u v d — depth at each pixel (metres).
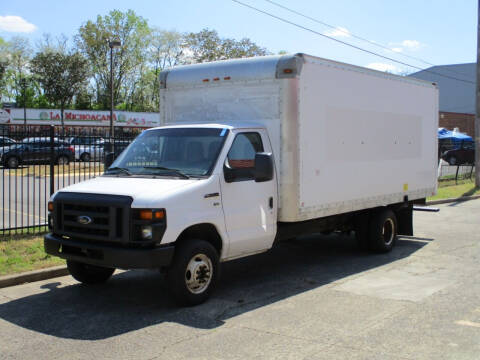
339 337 5.28
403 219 10.77
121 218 5.98
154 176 6.75
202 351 4.96
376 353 4.84
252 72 7.56
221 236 6.61
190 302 6.36
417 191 10.58
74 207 6.42
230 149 6.86
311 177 7.66
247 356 4.82
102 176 7.12
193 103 8.27
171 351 4.98
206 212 6.40
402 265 8.73
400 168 9.95
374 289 7.19
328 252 9.91
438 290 7.09
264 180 6.80
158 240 5.89
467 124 51.72
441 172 27.72
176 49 66.50
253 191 7.04
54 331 5.59
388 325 5.63
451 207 17.12
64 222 6.49
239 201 6.84
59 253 6.51
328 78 7.98
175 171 6.71
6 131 10.92
